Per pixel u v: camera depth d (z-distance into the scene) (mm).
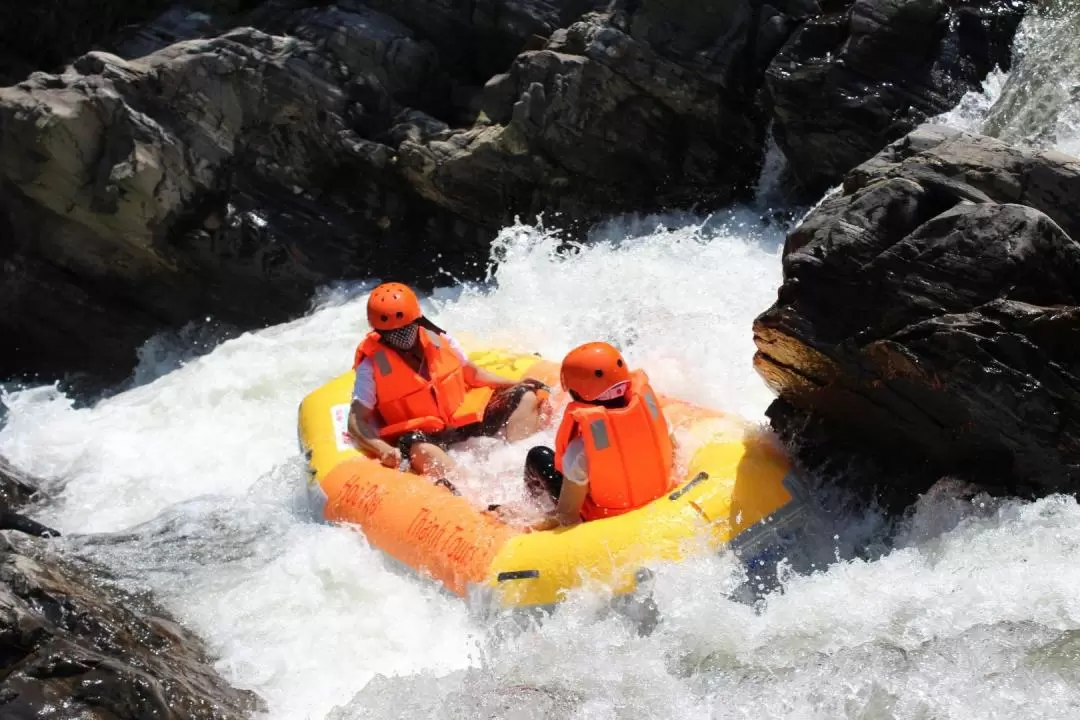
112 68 9289
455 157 9641
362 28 9914
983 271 5211
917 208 5555
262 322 10125
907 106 8562
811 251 5582
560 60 9352
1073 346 5020
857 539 5598
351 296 9938
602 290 8531
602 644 4918
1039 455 5117
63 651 4531
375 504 5988
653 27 9297
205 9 10609
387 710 4551
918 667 4242
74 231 9617
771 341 5758
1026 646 4242
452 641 5266
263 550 5930
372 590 5582
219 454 7672
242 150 9836
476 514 5750
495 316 8562
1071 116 7938
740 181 9594
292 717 4746
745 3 9211
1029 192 5520
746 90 9383
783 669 4469
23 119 8992
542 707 4426
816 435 5887
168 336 10148
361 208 10180
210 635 5246
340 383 7113
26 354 10227
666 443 5668
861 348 5426
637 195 9734
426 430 6496
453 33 10234
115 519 6836
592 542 5270
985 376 5070
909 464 5621
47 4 10875
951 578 4910
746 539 5309
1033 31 8547
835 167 8898
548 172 9641
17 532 5914
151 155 9258
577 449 5492
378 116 9977
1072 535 4906
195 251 9844
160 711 4414
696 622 4949
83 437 8125
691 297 8188
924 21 8547
